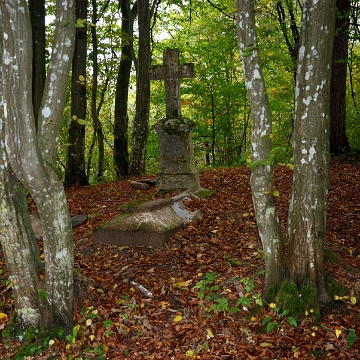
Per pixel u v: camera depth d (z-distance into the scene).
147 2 11.60
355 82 16.77
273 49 3.88
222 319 4.06
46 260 3.70
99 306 4.25
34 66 9.51
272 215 4.04
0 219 3.62
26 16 3.16
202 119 16.47
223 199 7.83
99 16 12.81
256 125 3.90
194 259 5.30
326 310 4.03
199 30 14.82
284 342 3.73
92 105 12.54
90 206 8.16
